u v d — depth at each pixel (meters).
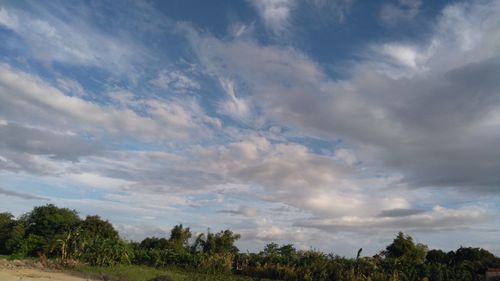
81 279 32.94
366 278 41.47
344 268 44.38
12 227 70.50
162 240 70.62
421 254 52.22
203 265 51.00
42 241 58.00
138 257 55.16
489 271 43.44
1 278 29.39
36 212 69.12
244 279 42.16
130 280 34.12
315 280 43.69
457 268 43.94
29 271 36.47
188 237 69.81
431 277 41.12
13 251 60.44
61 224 65.81
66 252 47.50
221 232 65.75
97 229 66.25
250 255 54.12
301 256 51.44
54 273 36.47
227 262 51.00
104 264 47.28
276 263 50.03
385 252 53.81
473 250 58.91
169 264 54.56
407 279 40.62
